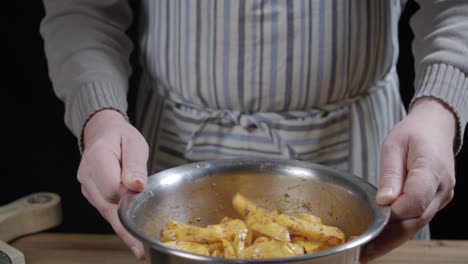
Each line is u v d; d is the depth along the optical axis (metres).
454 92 0.81
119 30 1.04
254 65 0.92
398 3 1.04
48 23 1.04
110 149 0.75
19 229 0.93
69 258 0.88
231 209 0.74
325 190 0.71
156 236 0.69
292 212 0.74
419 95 0.82
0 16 1.38
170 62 0.98
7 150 1.49
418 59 0.93
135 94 1.48
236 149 0.97
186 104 1.00
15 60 1.42
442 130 0.76
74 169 1.51
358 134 0.99
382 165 0.71
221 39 0.91
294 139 0.96
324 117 0.96
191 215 0.73
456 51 0.85
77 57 0.95
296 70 0.92
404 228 0.69
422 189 0.65
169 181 0.70
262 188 0.74
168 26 0.97
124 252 0.89
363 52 0.95
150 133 1.06
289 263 0.52
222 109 0.97
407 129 0.75
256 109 0.95
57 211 0.96
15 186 1.51
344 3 0.91
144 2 1.03
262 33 0.90
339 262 0.56
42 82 1.44
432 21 0.93
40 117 1.46
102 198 0.76
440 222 1.49
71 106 0.91
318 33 0.91
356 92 0.98
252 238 0.69
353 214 0.68
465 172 1.43
